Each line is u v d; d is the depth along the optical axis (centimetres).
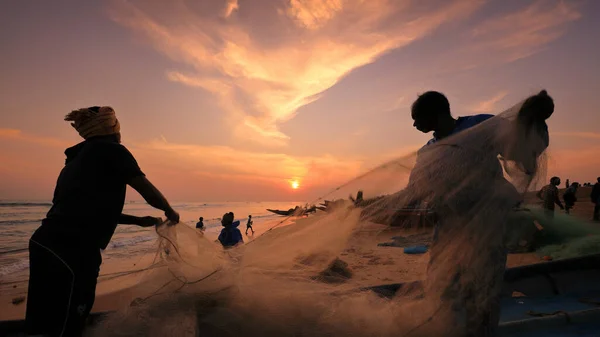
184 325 215
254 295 240
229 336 225
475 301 212
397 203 254
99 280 280
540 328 258
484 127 225
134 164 236
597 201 1198
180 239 255
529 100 212
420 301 240
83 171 226
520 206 215
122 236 2402
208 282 238
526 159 210
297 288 254
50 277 210
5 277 973
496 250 212
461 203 223
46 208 7306
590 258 374
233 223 650
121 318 225
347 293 260
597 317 272
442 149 232
